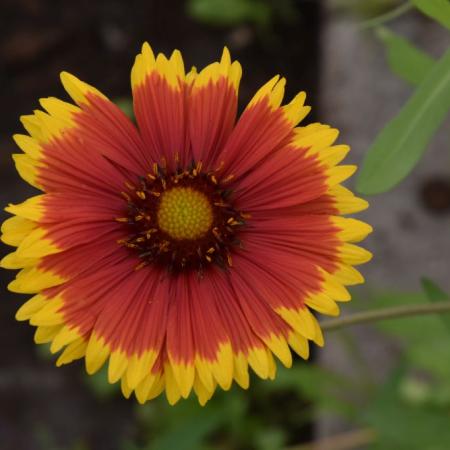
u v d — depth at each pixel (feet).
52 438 1.49
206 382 0.98
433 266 1.41
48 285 0.98
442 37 1.44
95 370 0.98
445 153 1.43
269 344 0.99
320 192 0.99
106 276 1.00
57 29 1.65
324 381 1.37
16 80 1.62
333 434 1.43
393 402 1.25
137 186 1.02
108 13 1.65
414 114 0.99
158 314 1.00
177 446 1.18
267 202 1.01
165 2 1.65
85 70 1.63
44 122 1.00
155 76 1.01
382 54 1.48
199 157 1.02
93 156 1.00
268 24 1.61
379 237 1.43
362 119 1.47
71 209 0.99
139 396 0.98
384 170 0.99
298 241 1.00
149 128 1.02
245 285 1.01
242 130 1.01
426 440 1.24
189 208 1.02
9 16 1.65
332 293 0.98
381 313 1.07
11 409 1.51
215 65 1.02
